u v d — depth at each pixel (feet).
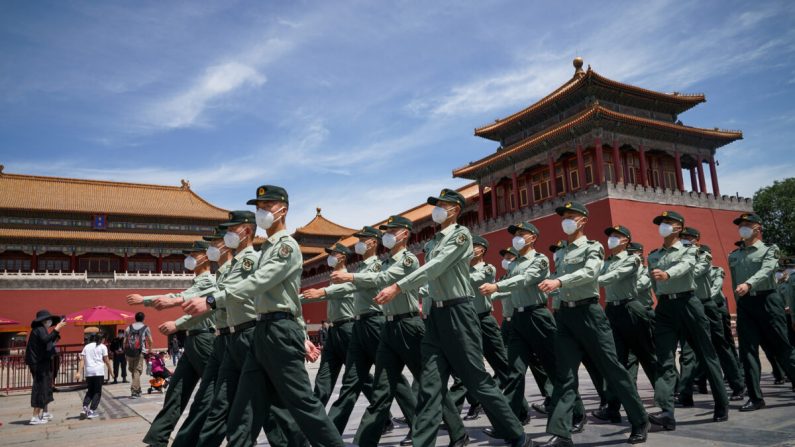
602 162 125.90
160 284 207.41
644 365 33.35
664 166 144.66
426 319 22.54
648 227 119.96
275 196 20.71
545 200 142.41
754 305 33.22
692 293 29.99
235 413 20.10
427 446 20.62
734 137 144.15
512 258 45.34
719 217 132.26
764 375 49.01
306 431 19.70
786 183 199.72
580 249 26.25
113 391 70.38
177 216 225.76
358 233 33.96
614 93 137.69
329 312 31.86
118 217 220.84
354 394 27.89
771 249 33.42
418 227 190.49
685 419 29.94
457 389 31.35
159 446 26.61
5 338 185.47
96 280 198.70
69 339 190.39
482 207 160.35
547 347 30.60
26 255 207.72
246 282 19.12
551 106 144.15
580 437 26.84
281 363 19.63
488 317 34.71
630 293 33.06
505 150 147.43
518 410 30.86
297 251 20.61
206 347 27.81
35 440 35.45
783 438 23.82
